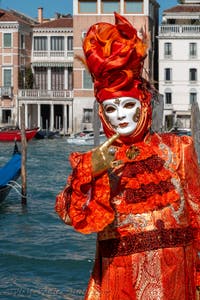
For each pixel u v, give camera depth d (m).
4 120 68.69
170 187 3.54
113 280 3.51
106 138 3.68
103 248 3.54
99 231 3.39
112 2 62.47
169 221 3.50
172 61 64.44
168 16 66.12
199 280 3.63
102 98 3.57
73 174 3.36
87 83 66.31
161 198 3.50
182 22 66.12
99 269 3.64
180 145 3.65
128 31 3.50
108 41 3.46
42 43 71.50
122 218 3.48
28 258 12.01
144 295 3.46
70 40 71.12
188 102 64.62
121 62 3.44
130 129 3.56
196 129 17.98
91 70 3.55
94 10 62.94
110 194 3.49
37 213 18.52
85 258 12.08
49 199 22.09
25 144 20.23
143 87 3.63
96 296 3.63
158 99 3.81
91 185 3.33
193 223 3.62
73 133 63.31
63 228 15.73
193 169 3.65
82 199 3.32
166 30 64.38
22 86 69.56
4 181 19.86
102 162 3.29
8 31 69.00
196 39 64.12
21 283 10.29
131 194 3.49
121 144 3.61
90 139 53.03
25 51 70.38
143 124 3.60
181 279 3.51
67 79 71.62
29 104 69.06
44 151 48.03
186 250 3.55
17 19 68.81
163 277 3.46
